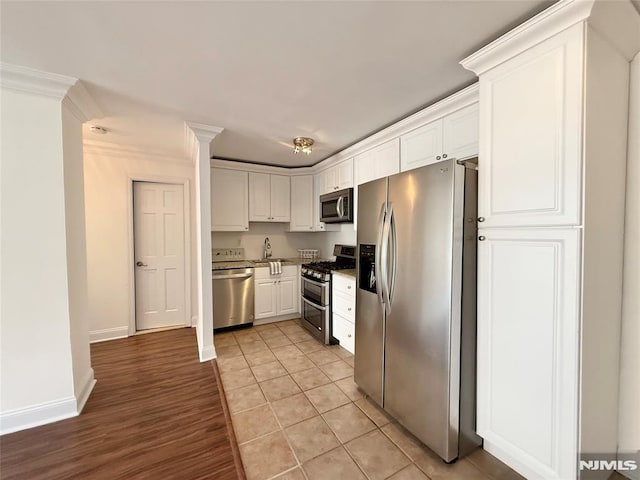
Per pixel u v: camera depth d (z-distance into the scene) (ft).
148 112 7.76
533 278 4.42
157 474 4.91
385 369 6.43
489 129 4.99
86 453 5.36
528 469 4.73
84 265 7.45
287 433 5.92
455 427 5.14
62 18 4.28
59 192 6.24
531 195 4.40
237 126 8.87
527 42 4.35
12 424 5.90
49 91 6.04
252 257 14.66
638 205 4.60
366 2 4.02
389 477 4.86
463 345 5.20
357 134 9.61
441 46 5.08
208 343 9.38
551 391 4.24
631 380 4.71
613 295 4.52
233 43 4.95
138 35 4.72
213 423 6.24
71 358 6.44
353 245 12.96
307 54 5.28
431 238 5.34
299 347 10.38
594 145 4.04
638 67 4.56
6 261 5.85
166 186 12.28
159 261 12.28
